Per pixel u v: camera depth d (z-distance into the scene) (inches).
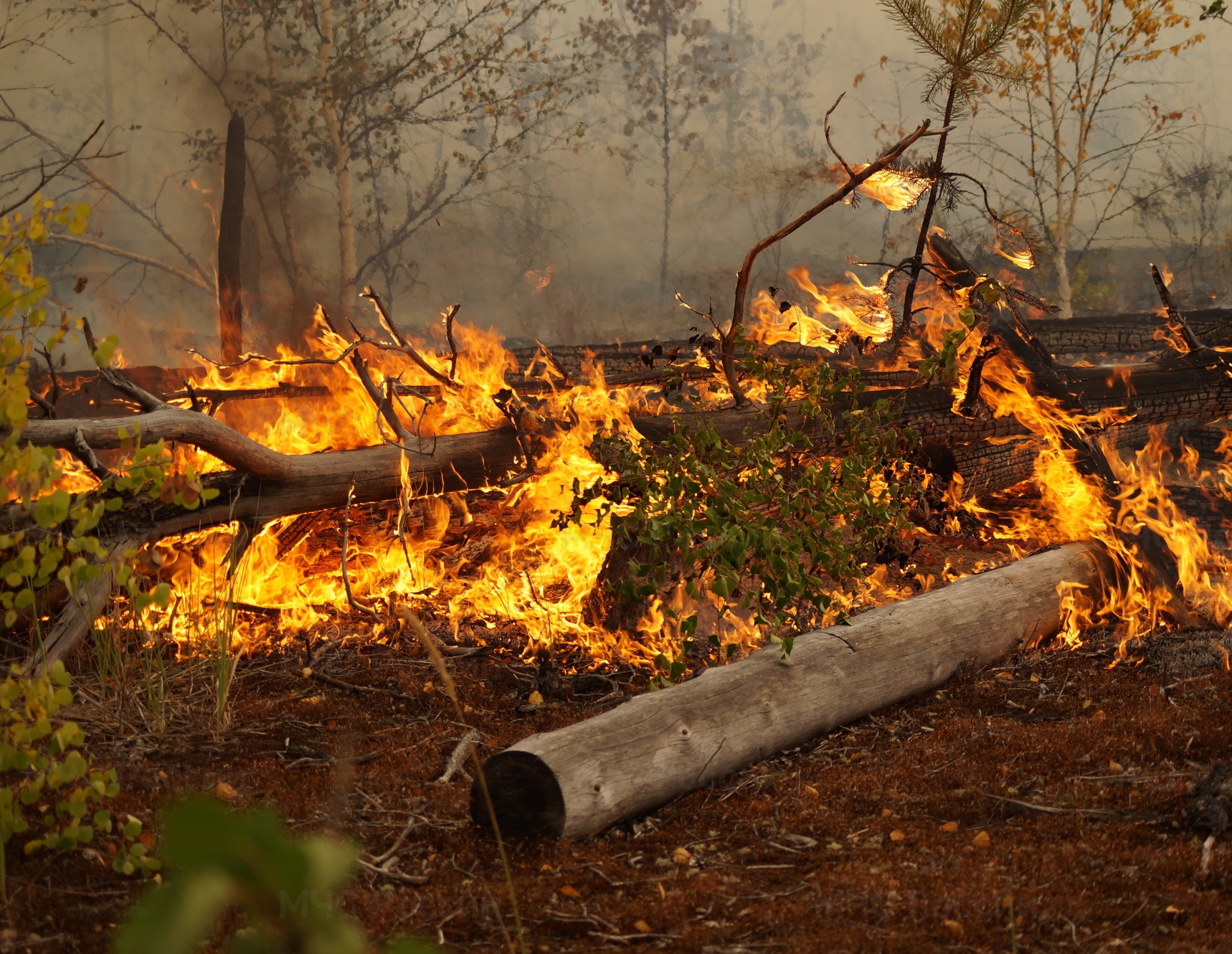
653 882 126.6
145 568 183.2
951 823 144.4
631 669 212.5
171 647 203.0
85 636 177.3
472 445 245.3
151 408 186.1
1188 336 297.9
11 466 109.0
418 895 120.3
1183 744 170.1
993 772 161.5
